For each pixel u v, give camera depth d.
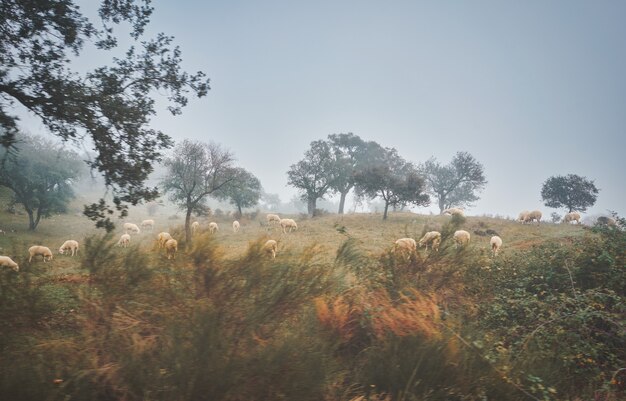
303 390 3.60
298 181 60.12
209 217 51.47
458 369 4.18
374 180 40.00
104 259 4.95
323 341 4.46
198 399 3.32
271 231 35.03
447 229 7.82
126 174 9.05
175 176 38.78
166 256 5.00
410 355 4.31
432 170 65.50
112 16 9.04
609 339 5.45
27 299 4.33
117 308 4.37
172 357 3.51
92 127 8.53
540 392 4.12
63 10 8.05
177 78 9.62
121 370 3.47
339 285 5.79
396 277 6.71
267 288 4.67
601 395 4.44
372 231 31.91
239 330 4.22
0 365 3.38
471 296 7.27
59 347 3.85
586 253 7.73
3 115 7.93
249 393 3.47
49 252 18.52
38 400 3.10
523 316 6.35
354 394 3.92
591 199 43.34
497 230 29.30
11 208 41.59
